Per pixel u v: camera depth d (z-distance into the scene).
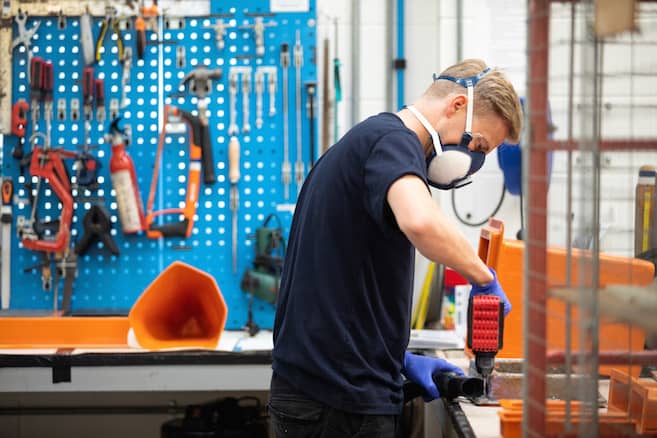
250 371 2.81
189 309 3.14
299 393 1.92
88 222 3.34
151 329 2.98
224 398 3.51
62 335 2.95
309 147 3.43
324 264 1.89
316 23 3.43
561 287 1.34
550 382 1.84
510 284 2.34
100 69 3.42
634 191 2.62
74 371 2.77
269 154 3.43
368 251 1.88
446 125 2.00
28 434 3.66
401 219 1.71
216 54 3.42
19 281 3.42
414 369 2.12
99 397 3.67
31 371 2.76
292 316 1.94
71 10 3.38
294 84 3.42
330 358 1.89
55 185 3.32
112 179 3.34
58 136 3.41
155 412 3.69
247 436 3.29
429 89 2.05
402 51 3.52
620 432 1.64
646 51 2.88
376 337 1.90
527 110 1.34
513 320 2.34
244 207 3.43
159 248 3.43
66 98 3.41
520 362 2.26
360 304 1.88
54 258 3.41
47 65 3.37
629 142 1.47
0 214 3.40
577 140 1.34
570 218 1.35
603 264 1.98
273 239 3.35
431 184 2.09
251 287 3.35
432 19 3.54
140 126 3.43
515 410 1.70
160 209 3.43
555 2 1.33
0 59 3.38
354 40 3.49
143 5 3.39
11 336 2.95
